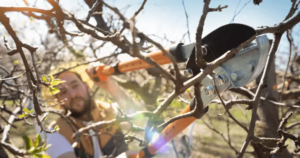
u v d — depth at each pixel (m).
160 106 0.95
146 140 1.12
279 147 1.27
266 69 1.17
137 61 1.65
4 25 0.88
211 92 1.10
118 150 2.39
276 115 2.23
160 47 0.75
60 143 2.35
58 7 0.89
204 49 1.11
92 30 0.97
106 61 2.88
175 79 0.84
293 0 1.15
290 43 1.50
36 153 0.90
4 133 2.05
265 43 1.01
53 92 1.08
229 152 6.14
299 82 3.32
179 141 2.86
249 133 1.08
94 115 2.46
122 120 1.08
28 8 0.88
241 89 2.38
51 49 3.11
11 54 0.92
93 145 2.35
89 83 2.65
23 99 2.54
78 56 3.21
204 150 5.88
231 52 0.91
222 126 7.50
